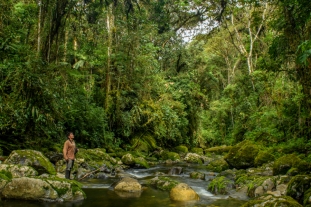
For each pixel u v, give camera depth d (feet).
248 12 62.39
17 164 23.08
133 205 19.30
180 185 22.09
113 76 57.06
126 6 60.29
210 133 86.74
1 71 31.81
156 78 62.18
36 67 34.22
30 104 33.09
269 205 15.26
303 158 31.50
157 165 44.19
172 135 62.13
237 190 23.73
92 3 54.70
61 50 47.98
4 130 34.17
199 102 77.46
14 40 36.01
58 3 39.09
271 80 50.01
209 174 34.01
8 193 19.26
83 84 52.24
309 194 16.47
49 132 38.22
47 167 25.88
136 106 57.21
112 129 55.47
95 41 57.98
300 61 12.89
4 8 35.73
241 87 75.46
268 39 52.90
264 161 33.86
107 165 33.86
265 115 48.34
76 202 19.45
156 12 79.77
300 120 39.09
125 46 57.36
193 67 86.38
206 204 20.02
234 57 102.68
